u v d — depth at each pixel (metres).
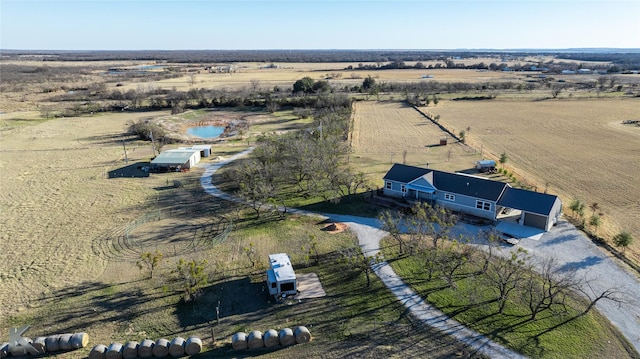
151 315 26.59
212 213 42.97
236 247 35.31
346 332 24.56
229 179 53.34
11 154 68.12
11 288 29.86
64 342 23.45
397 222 39.31
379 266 31.78
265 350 23.34
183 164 57.81
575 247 33.91
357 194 47.25
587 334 23.86
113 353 22.56
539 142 70.88
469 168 56.84
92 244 36.53
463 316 25.69
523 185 48.72
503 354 22.42
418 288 28.77
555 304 26.52
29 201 47.38
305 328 23.91
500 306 26.27
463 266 31.39
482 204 39.91
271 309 26.98
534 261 31.75
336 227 38.44
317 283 29.70
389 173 46.03
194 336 24.47
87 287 29.81
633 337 23.59
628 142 69.38
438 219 34.62
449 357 22.34
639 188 47.75
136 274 31.42
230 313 26.69
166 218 41.97
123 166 60.78
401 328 24.77
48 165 61.84
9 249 35.84
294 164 52.97
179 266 28.45
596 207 41.84
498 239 35.28
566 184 49.50
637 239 35.38
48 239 37.66
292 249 34.75
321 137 61.06
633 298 26.98
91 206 45.56
